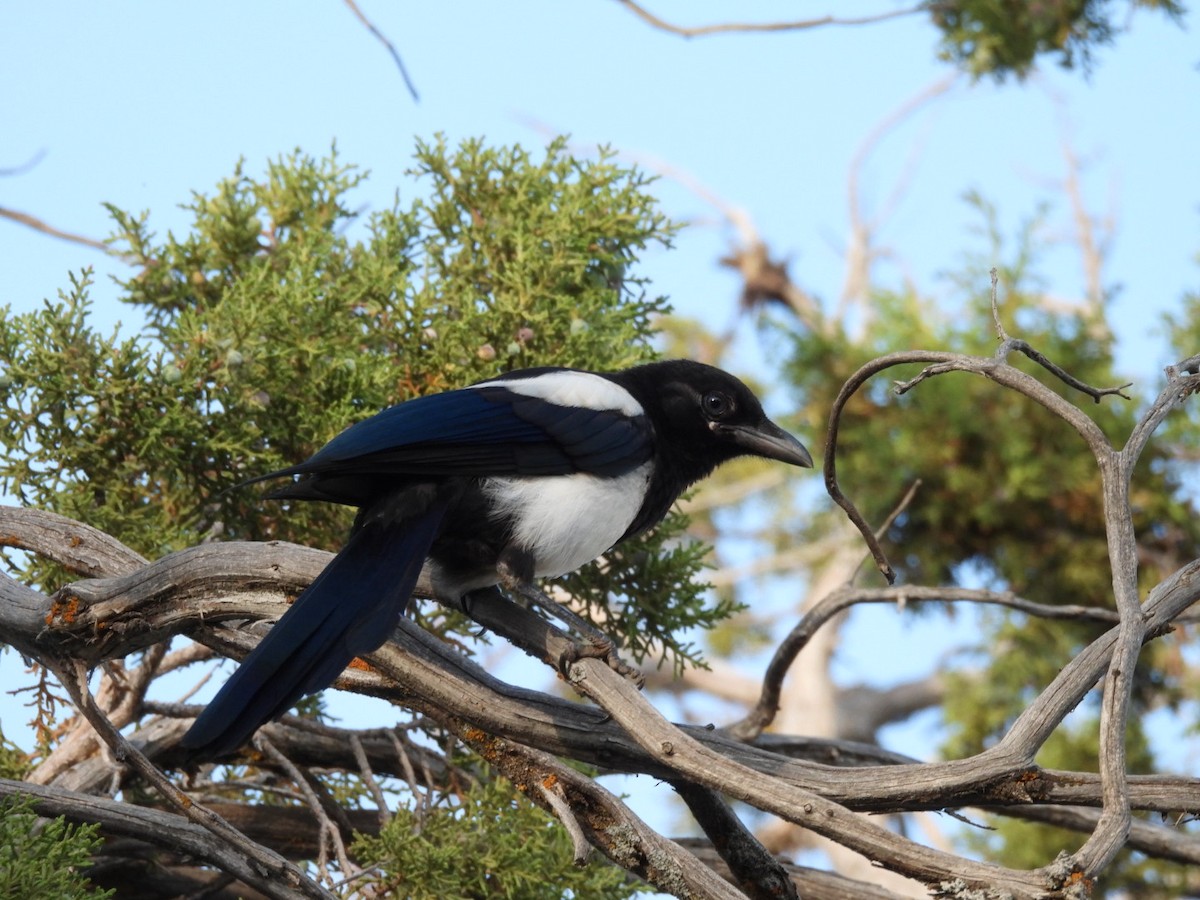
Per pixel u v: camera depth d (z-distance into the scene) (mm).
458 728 8539
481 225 12250
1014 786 7645
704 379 11102
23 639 8828
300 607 7934
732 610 11773
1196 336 16078
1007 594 11430
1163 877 15312
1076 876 6871
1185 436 16172
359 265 11906
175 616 8680
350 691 8820
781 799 7199
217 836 9125
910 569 16875
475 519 9336
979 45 15086
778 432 11148
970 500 16312
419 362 11586
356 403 11328
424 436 9133
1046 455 16094
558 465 9586
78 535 9273
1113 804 7047
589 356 11672
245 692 7508
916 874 7047
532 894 10227
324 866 9688
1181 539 16297
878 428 16547
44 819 9047
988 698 17109
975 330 16547
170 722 10805
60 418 10758
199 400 11039
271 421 11141
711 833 8852
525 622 8953
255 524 11367
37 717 10172
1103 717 7195
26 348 10656
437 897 9688
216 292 12281
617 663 8602
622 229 12195
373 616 7988
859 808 7812
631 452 9969
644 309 12641
